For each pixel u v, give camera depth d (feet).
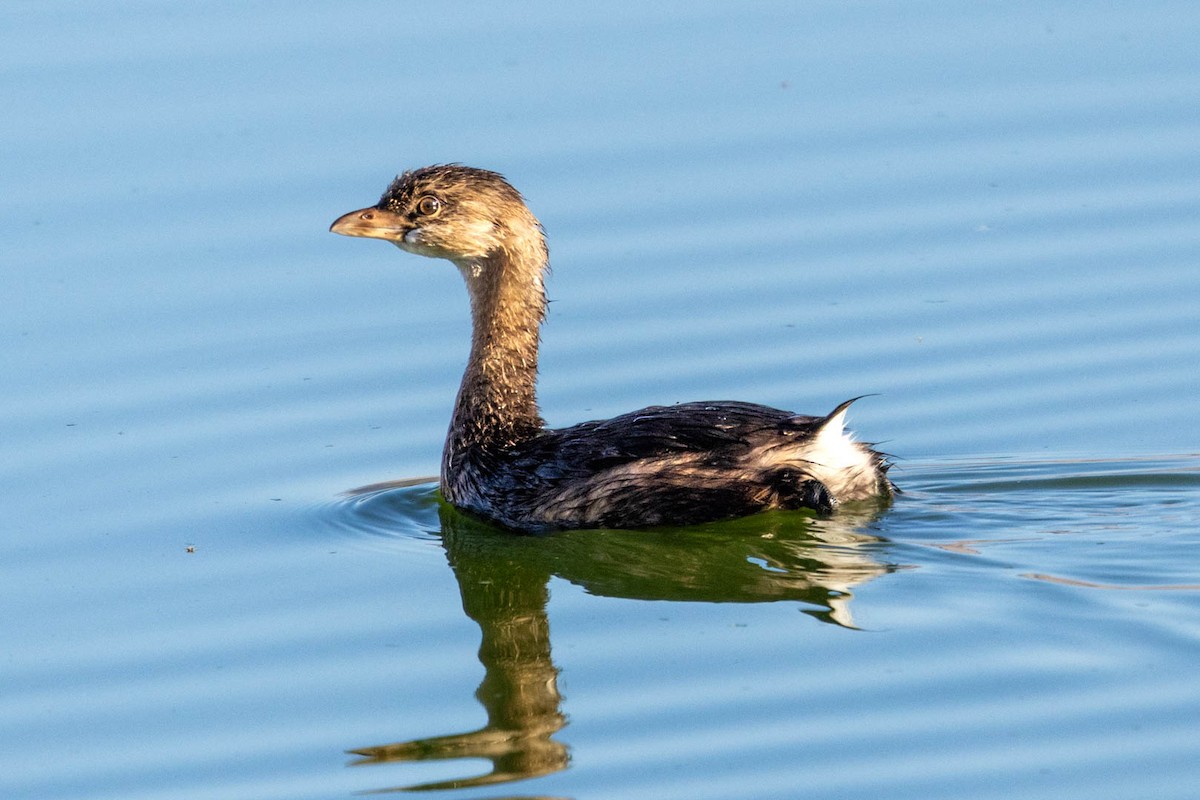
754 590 47.98
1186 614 43.52
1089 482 53.88
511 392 55.26
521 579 50.98
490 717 42.86
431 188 55.36
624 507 50.80
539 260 55.93
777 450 50.24
